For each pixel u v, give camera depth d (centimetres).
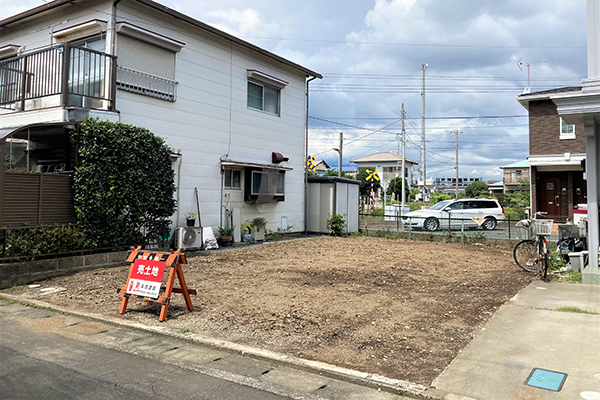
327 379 370
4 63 988
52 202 805
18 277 709
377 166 6212
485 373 364
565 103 713
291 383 359
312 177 1644
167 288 535
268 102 1475
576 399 316
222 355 423
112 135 847
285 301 611
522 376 356
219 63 1264
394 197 4384
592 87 690
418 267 904
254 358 416
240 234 1298
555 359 389
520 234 872
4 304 614
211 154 1231
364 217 2395
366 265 921
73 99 1025
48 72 934
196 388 345
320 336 471
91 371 375
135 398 324
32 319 539
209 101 1228
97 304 602
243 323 515
